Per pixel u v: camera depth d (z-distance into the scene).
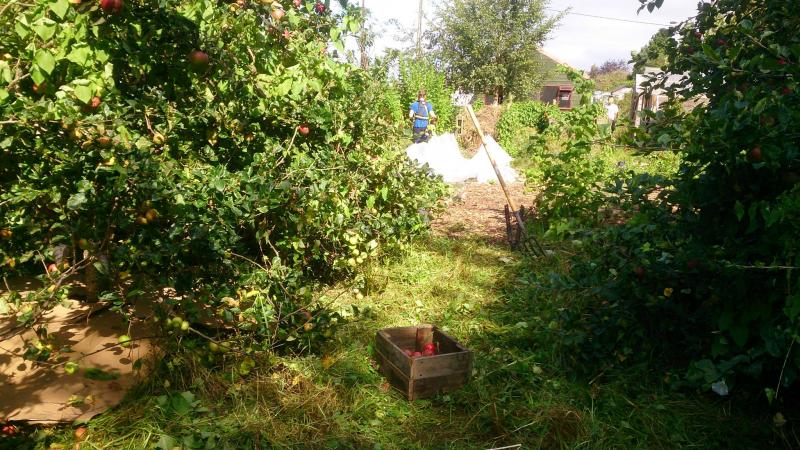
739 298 2.60
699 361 2.77
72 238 2.81
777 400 2.76
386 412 2.80
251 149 3.93
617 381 3.06
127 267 3.04
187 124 3.47
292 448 2.47
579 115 5.07
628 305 3.13
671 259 2.94
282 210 3.55
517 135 16.91
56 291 2.69
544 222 6.55
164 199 2.83
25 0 2.68
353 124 4.48
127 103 3.15
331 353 3.26
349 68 4.53
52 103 2.62
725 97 2.92
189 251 3.00
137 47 2.95
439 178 5.91
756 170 2.62
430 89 18.30
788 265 2.27
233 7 3.46
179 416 2.58
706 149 2.61
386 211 5.02
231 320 2.88
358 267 4.46
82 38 2.75
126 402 2.62
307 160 3.62
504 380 3.14
